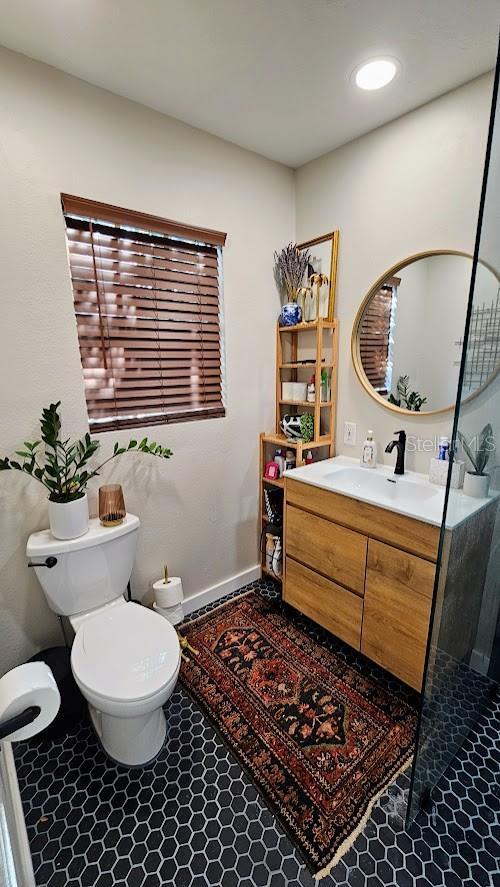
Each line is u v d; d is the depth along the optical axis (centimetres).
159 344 183
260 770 132
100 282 162
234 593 235
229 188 191
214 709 155
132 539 164
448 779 129
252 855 109
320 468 197
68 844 113
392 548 149
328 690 162
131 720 130
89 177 150
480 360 114
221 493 218
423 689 107
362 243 190
